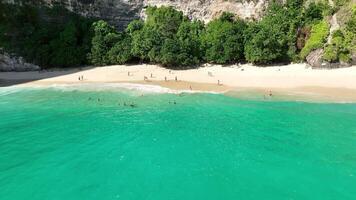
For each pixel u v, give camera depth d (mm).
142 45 71375
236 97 52531
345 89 53531
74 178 29750
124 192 27547
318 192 27078
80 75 68750
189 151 34594
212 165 31594
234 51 69062
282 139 36938
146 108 48500
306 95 52000
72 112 47344
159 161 32562
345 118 42344
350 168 30609
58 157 33719
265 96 52438
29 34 76062
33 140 37875
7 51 73875
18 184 28938
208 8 79312
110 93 56656
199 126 41219
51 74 70562
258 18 75562
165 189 27859
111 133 39562
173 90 57250
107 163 32344
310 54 64875
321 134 37938
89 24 78188
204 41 72000
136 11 81812
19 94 57156
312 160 32188
